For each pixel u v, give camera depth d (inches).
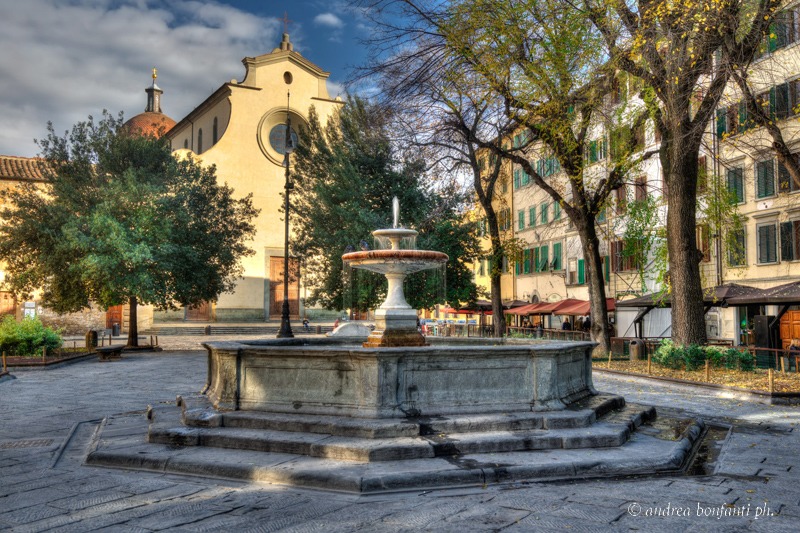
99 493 219.5
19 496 216.5
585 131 789.2
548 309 1259.8
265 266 1812.3
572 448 272.2
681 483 231.3
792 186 917.2
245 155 1798.7
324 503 205.0
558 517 189.0
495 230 971.3
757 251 972.6
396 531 177.0
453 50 685.9
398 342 371.9
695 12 555.2
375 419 277.9
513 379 307.0
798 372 611.2
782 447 298.5
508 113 736.3
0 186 1509.6
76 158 1093.8
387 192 1127.6
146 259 994.1
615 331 1167.0
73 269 969.5
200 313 1748.3
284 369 302.8
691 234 677.3
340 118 1178.0
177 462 252.2
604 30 644.7
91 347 1071.0
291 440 263.7
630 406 367.2
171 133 2207.2
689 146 624.1
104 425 350.3
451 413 291.6
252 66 1818.4
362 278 1097.4
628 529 178.2
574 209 840.9
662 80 629.6
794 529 179.0
